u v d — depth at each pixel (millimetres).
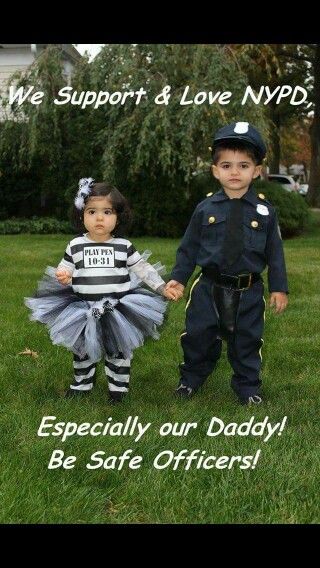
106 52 13148
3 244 11969
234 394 4078
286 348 5027
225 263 3752
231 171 3707
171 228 13734
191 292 3949
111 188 3680
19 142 14781
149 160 13117
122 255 3744
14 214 15906
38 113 13891
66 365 4465
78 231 3871
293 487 2758
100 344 3650
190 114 12492
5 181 15516
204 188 13734
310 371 4523
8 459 2926
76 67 14000
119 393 3811
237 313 3816
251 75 18109
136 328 3725
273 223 3838
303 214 14484
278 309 3863
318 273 8820
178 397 3924
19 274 8203
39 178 15531
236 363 3951
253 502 2650
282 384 4230
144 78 12977
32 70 13992
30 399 3781
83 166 14227
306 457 3031
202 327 3875
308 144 44062
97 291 3705
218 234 3775
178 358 4719
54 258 9875
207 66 12891
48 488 2695
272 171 31672
